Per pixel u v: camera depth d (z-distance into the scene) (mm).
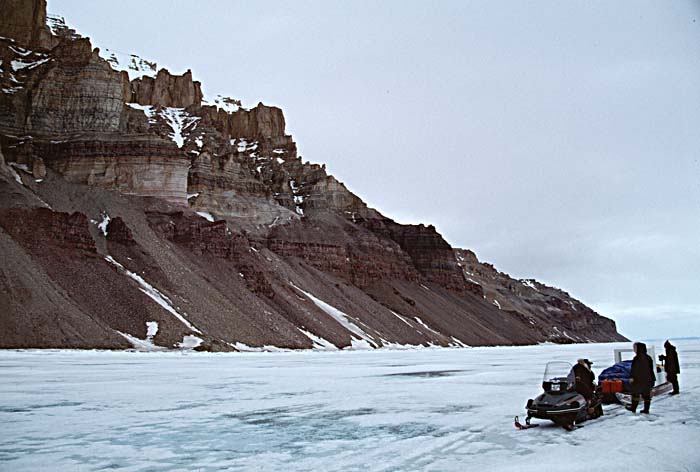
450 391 28250
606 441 14875
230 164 137250
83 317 68938
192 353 69812
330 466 12453
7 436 16156
